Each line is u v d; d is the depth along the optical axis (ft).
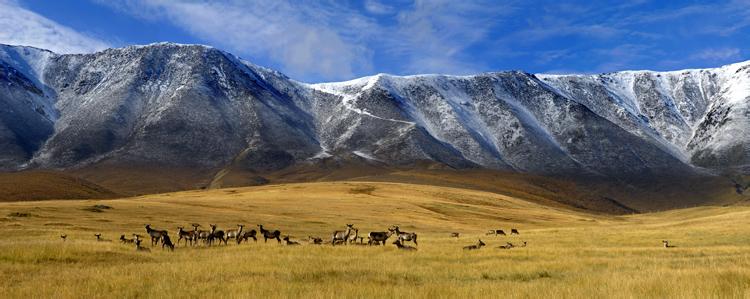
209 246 118.21
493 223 301.63
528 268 77.10
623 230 196.85
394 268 75.92
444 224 267.18
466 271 74.08
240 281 60.59
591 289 53.42
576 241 145.69
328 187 472.85
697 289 51.16
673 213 532.73
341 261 84.43
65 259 80.79
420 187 508.94
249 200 311.27
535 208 468.34
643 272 67.15
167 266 74.28
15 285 58.65
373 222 240.94
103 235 137.90
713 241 142.82
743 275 61.05
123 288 56.13
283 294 51.70
